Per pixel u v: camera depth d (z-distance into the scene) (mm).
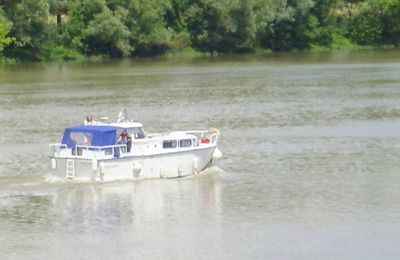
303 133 115188
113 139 88688
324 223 74875
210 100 150125
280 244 70062
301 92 160750
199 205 80562
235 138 111875
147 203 81312
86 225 75188
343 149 104125
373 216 76438
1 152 104000
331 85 172375
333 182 88125
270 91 162625
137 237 72125
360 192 84250
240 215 77500
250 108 139250
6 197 83188
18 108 142000
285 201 81438
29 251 69250
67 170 87812
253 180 89312
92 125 90688
